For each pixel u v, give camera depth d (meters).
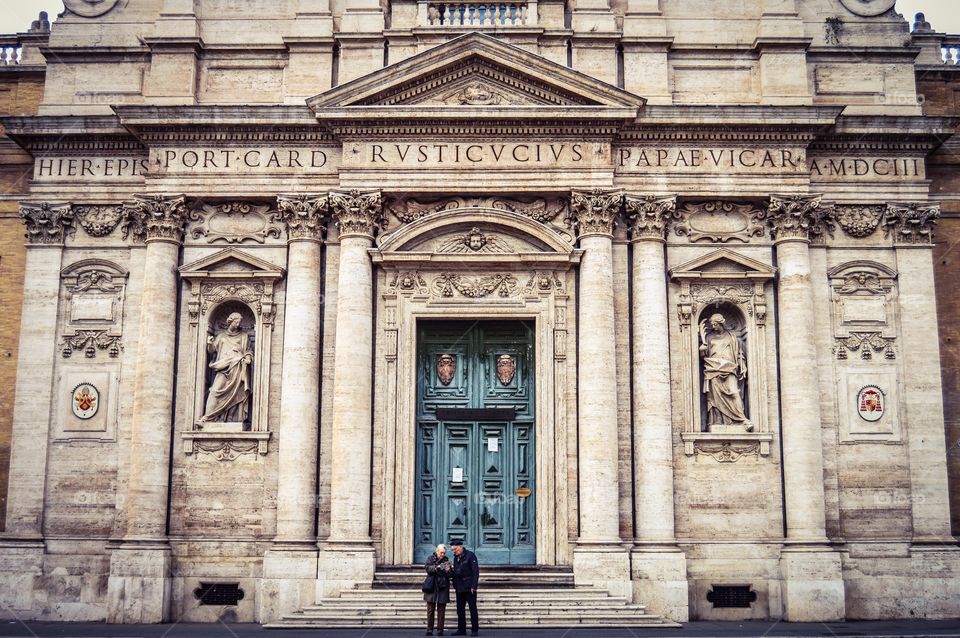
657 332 27.33
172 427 27.48
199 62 29.31
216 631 23.88
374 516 26.84
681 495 27.06
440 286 27.98
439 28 28.80
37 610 26.91
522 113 27.53
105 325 28.36
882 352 28.06
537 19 29.08
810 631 23.58
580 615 24.08
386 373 27.52
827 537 26.83
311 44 28.98
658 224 27.81
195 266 28.00
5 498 28.56
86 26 29.80
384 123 27.81
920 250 28.50
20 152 30.20
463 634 22.16
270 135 28.30
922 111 30.30
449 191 27.81
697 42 29.16
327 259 28.16
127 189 28.86
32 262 28.66
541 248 28.00
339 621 23.77
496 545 27.47
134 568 26.12
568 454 27.08
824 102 29.27
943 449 27.55
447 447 27.94
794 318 27.44
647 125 27.97
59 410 27.95
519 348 28.34
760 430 27.34
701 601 26.53
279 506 26.61
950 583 26.84
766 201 28.25
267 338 27.84
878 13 29.80
